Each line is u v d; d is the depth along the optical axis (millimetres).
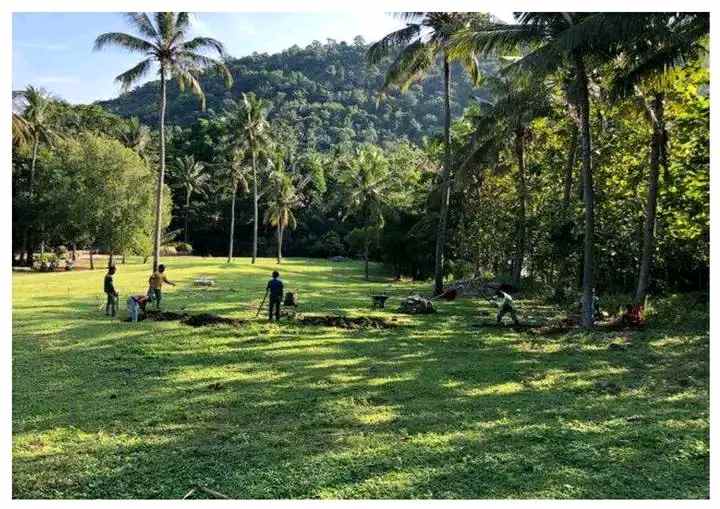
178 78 24391
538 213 26172
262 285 26734
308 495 5090
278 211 52719
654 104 15469
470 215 33438
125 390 8609
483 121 21703
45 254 48406
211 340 12547
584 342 12867
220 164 55406
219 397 8234
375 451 6074
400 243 38594
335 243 66312
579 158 25625
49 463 5840
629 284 23188
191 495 5113
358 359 10906
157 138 71438
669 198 16672
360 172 42156
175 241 69188
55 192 39719
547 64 13359
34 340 12320
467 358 11094
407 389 8734
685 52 12227
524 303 21812
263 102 45781
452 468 5629
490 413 7473
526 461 5758
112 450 6199
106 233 39531
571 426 6871
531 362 10672
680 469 5566
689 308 16906
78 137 50844
